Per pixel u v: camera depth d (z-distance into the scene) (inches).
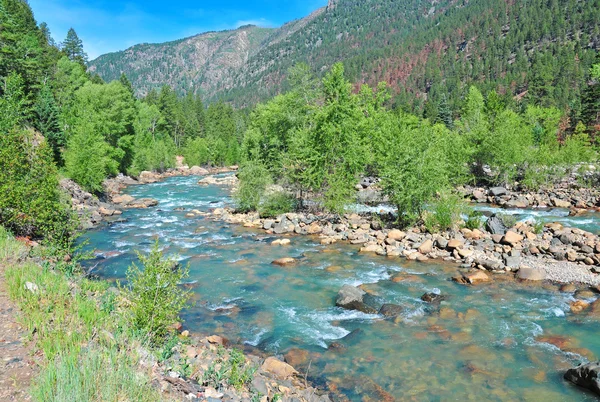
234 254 908.6
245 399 312.8
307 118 1873.8
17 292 382.9
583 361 442.3
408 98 6353.3
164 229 1175.0
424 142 1087.0
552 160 1737.2
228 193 2009.1
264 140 2086.6
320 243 1013.2
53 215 701.9
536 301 615.2
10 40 1929.1
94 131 1845.5
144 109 3570.4
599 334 505.0
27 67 1978.3
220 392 306.8
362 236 1039.0
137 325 361.7
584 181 1761.8
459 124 2169.0
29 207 664.4
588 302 605.0
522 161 1764.3
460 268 788.0
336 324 549.6
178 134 4335.6
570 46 6156.5
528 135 1977.1
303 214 1321.4
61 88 2512.3
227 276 753.0
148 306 371.2
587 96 2940.5
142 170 3006.9
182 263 835.4
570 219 1177.4
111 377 252.7
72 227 711.7
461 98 5664.4
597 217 1202.6
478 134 1897.1
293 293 666.2
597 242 839.7
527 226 1018.1
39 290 383.2
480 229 1041.5
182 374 319.6
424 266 805.9
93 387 242.2
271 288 690.2
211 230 1167.6
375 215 1235.9
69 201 1015.0
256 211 1411.2
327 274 763.4
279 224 1170.0
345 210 1270.9
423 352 468.1
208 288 689.0
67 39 4126.5
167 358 342.0
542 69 5388.8
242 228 1197.1
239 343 492.4
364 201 1537.9
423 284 699.4
